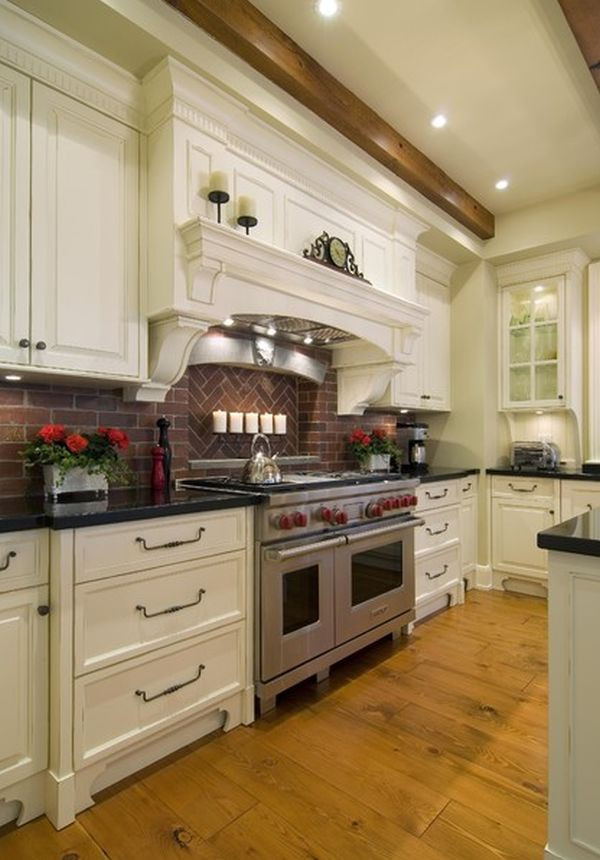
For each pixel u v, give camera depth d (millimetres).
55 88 1758
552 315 3744
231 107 2070
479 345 3889
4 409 1875
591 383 3816
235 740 1854
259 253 2133
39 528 1454
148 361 2051
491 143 2869
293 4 1951
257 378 2969
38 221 1713
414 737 1878
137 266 1989
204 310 2021
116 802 1527
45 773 1465
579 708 1170
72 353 1794
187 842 1378
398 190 2932
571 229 3445
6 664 1399
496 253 3777
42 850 1348
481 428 3863
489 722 1979
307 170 2498
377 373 3170
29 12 1637
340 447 3379
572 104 2541
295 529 2145
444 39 2121
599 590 1148
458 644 2744
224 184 1984
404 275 3146
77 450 1804
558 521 3461
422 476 3117
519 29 2066
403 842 1383
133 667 1619
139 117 1997
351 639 2416
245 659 1970
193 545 1794
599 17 2004
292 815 1479
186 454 2428
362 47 2168
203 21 1861
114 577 1571
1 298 1628
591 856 1144
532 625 3035
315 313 2561
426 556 3125
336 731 1915
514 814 1488
